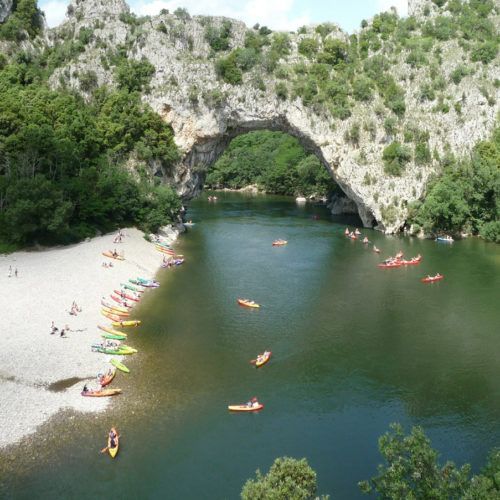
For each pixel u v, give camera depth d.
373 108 129.38
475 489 24.66
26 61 130.00
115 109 119.25
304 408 47.94
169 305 72.75
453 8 155.25
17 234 86.00
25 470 38.53
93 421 44.50
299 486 27.06
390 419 46.34
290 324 67.12
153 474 38.75
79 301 68.38
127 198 107.12
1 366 50.56
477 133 128.88
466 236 120.88
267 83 127.75
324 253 105.88
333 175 134.62
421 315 70.50
